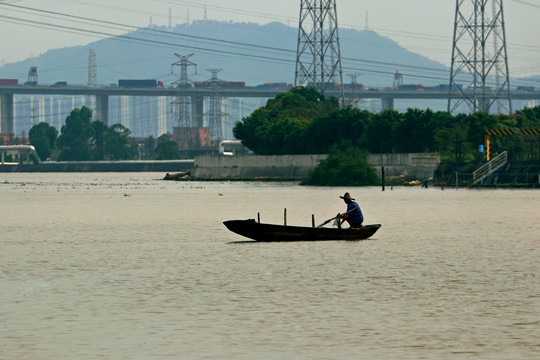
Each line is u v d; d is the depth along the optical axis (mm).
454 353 111188
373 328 125062
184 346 115375
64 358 109938
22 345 116500
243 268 184250
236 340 118438
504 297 147250
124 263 195500
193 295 151125
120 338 120125
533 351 111688
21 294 153750
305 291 154250
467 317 131500
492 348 113375
